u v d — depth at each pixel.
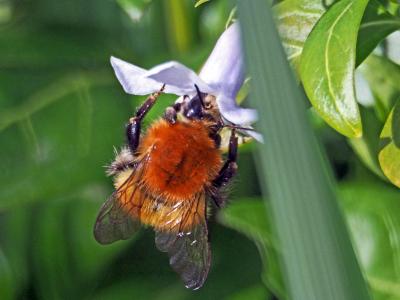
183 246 0.10
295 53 0.10
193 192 0.10
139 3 0.12
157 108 0.12
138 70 0.09
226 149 0.10
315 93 0.09
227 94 0.09
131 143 0.10
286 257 0.07
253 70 0.07
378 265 0.12
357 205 0.12
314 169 0.07
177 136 0.10
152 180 0.10
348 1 0.09
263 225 0.12
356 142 0.11
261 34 0.07
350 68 0.09
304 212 0.07
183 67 0.09
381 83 0.11
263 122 0.07
